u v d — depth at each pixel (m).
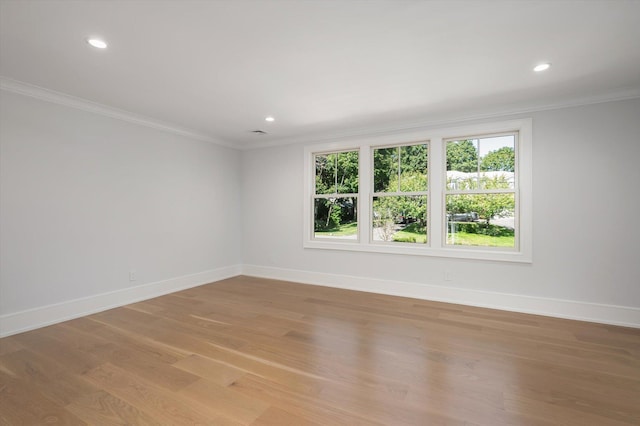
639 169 3.05
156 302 3.96
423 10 1.89
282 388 2.03
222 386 2.06
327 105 3.57
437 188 4.00
